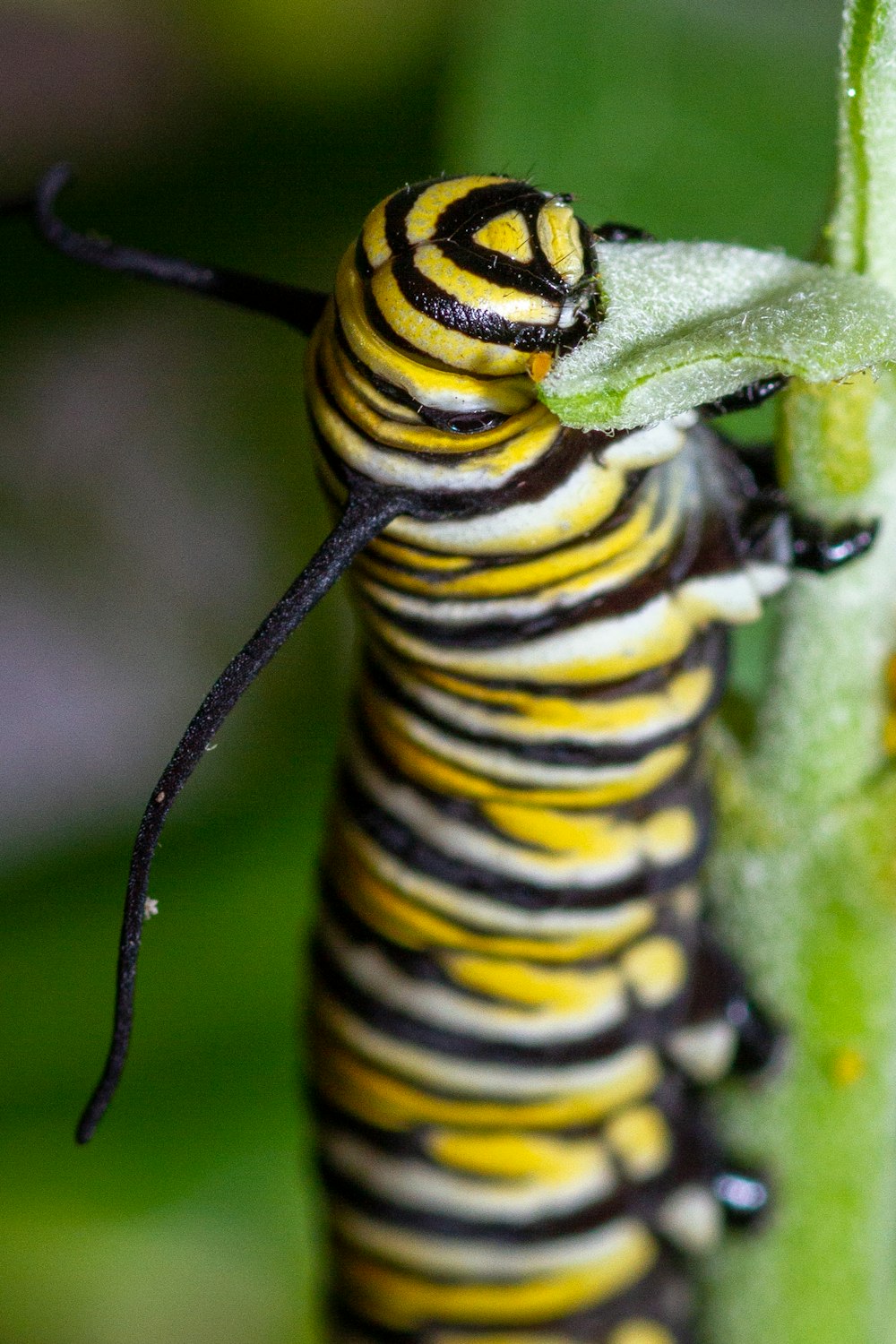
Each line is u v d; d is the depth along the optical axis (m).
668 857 0.08
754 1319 0.08
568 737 0.07
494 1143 0.08
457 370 0.07
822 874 0.08
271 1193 0.09
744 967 0.08
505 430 0.07
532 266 0.07
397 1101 0.08
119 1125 0.09
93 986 0.09
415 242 0.07
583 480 0.07
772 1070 0.08
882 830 0.08
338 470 0.07
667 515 0.07
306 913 0.09
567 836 0.08
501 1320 0.08
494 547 0.07
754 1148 0.08
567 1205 0.08
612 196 0.08
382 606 0.07
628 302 0.07
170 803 0.07
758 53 0.08
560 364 0.07
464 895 0.08
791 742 0.08
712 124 0.08
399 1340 0.08
